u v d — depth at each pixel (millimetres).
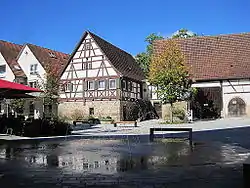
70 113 36562
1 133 18203
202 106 32156
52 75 37094
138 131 21156
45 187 5855
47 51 44344
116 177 6582
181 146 12133
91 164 8180
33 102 37688
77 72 36562
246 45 33969
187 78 29688
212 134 17500
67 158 9266
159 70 27594
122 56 40750
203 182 6082
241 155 9586
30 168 7672
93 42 35938
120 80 34625
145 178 6465
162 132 19812
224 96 31781
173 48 28328
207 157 9211
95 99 35438
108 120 31938
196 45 35562
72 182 6203
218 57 33875
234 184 5898
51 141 14719
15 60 42281
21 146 12578
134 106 37656
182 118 29531
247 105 31094
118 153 10281
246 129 20109
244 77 31047
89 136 17297
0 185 6020
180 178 6434
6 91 15594
